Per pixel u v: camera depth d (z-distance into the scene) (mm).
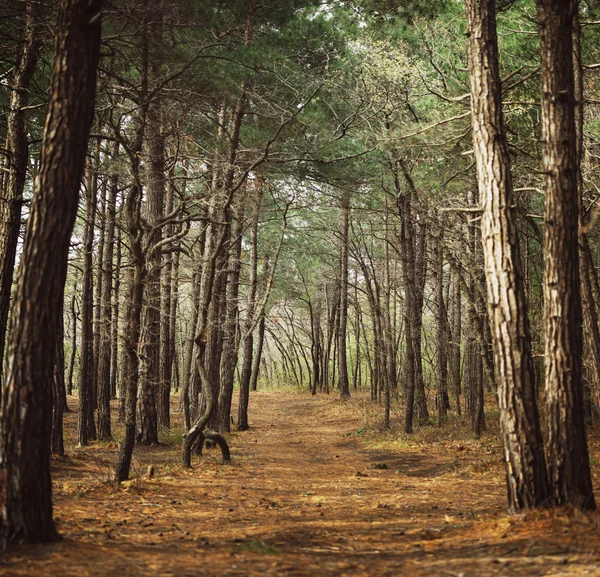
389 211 21266
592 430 19359
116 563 5047
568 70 7320
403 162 16797
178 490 10438
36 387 5648
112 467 13281
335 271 38688
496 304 7152
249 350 26672
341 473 14039
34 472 5609
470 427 20562
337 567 5219
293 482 12305
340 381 38781
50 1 10344
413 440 19375
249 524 7641
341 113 15203
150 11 10766
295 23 14164
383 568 5184
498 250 7203
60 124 5953
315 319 49094
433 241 23047
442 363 23078
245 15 13242
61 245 5852
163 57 11555
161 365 21562
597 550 5020
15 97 11242
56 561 4965
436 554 5699
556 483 6840
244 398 26344
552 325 7023
